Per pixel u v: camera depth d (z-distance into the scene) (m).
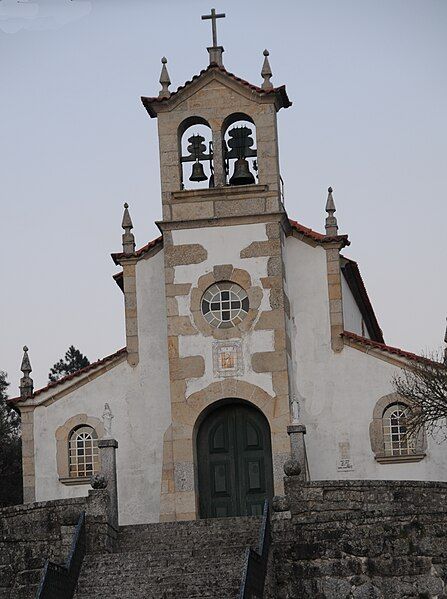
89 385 45.19
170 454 44.12
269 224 43.94
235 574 35.31
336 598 36.88
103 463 39.25
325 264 45.25
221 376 43.28
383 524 37.12
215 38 45.50
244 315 43.62
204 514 43.25
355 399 44.25
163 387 44.81
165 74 44.97
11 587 38.16
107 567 36.53
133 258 45.59
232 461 43.47
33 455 45.00
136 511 44.00
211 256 43.97
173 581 35.34
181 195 44.28
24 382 45.59
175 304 43.84
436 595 36.56
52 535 38.06
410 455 43.56
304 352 44.78
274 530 37.47
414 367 43.72
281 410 42.88
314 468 43.94
